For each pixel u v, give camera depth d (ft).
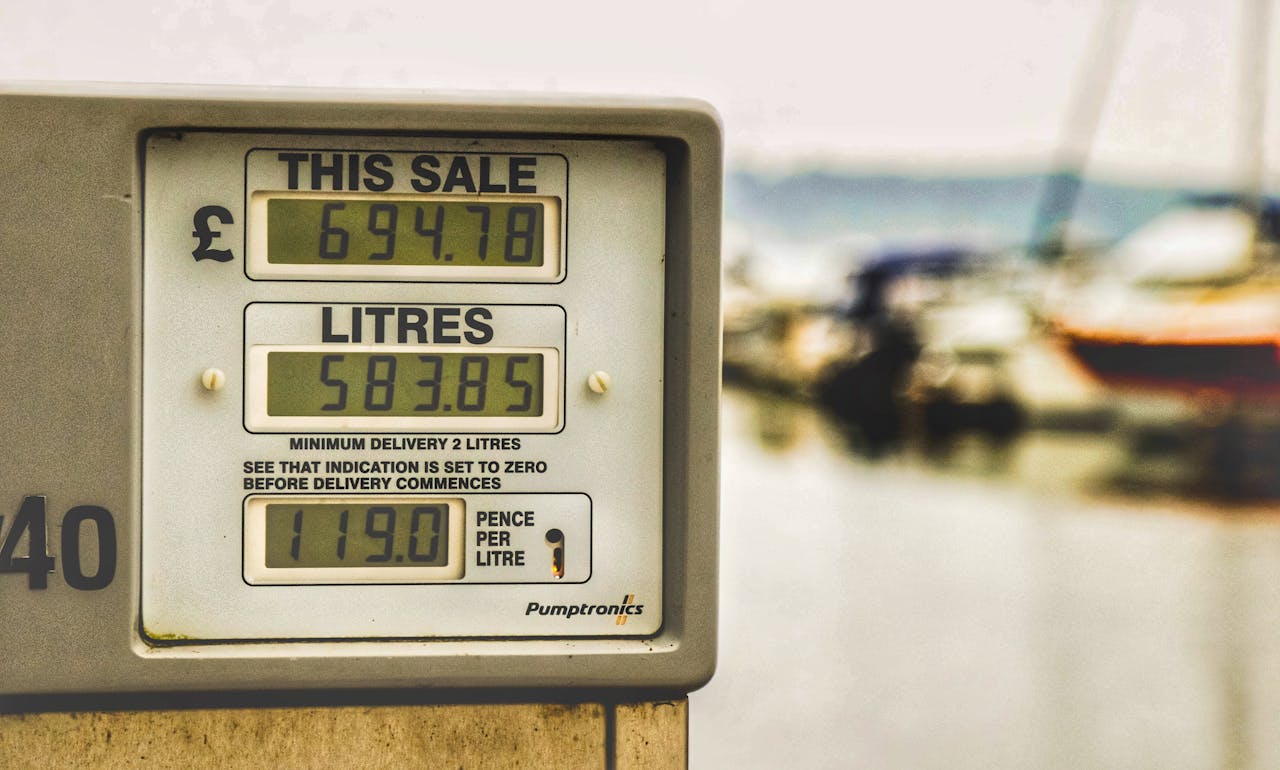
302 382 5.29
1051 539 25.02
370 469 5.32
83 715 5.23
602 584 5.41
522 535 5.38
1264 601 21.04
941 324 36.91
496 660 5.27
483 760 5.37
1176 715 16.25
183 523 5.24
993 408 35.73
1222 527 26.37
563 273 5.36
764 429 38.19
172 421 5.22
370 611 5.33
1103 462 32.83
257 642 5.27
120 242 5.08
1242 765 14.78
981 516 26.94
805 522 26.14
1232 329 31.19
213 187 5.21
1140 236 34.50
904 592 21.34
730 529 25.45
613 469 5.40
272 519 5.29
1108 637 19.16
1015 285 36.17
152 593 5.22
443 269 5.32
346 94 5.11
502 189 5.32
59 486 5.08
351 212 5.28
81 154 5.04
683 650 5.35
